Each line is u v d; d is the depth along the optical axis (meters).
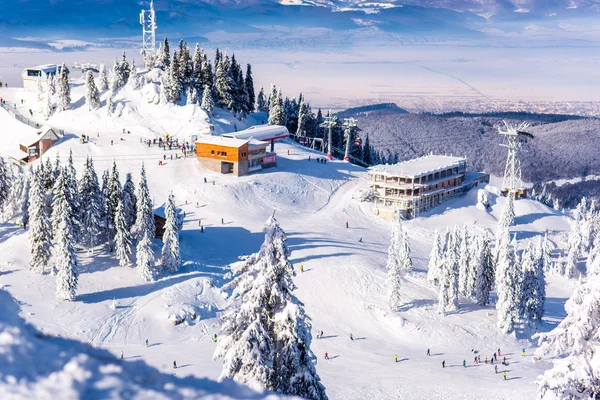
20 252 87.50
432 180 138.88
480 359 73.88
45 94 168.12
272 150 153.50
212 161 135.25
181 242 99.94
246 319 23.00
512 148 162.38
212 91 179.00
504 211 124.88
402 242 98.75
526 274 84.75
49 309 74.50
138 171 132.50
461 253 93.25
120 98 165.75
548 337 25.41
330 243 107.19
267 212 122.69
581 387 24.09
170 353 67.25
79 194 88.81
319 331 79.62
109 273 85.81
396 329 81.06
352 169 154.88
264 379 21.67
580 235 122.69
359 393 58.28
